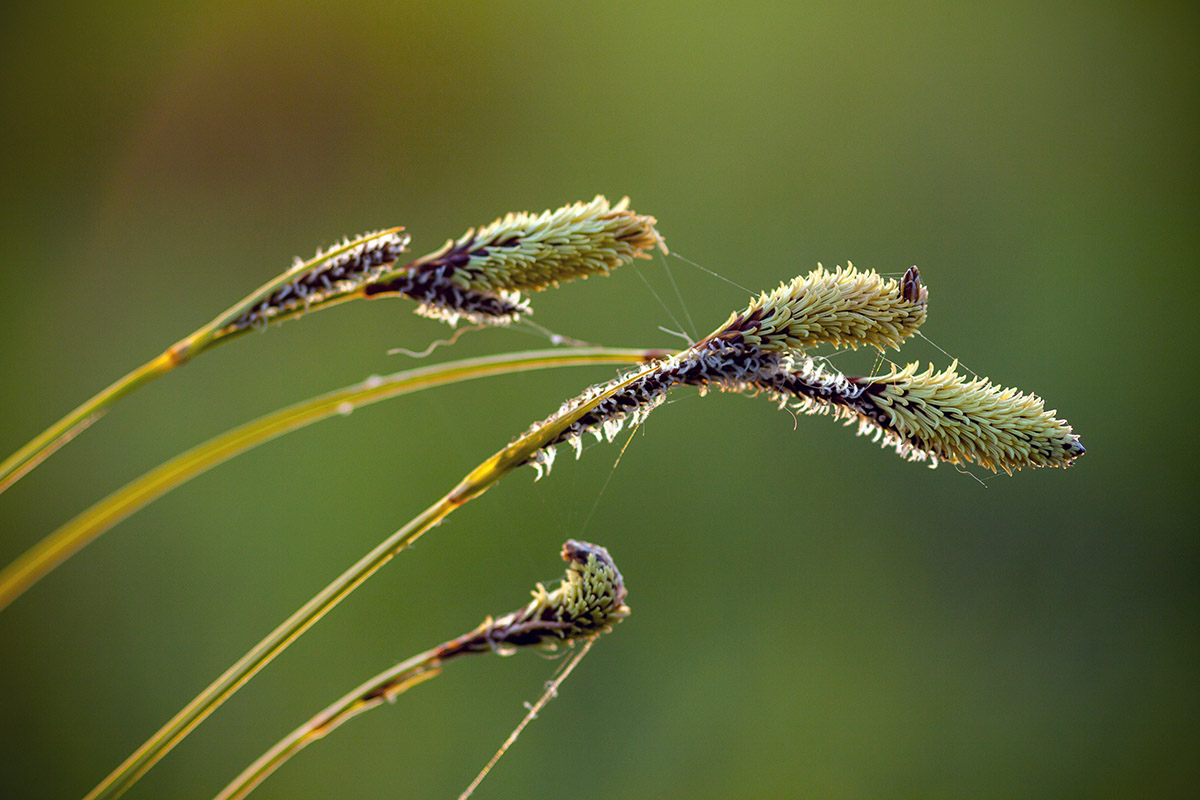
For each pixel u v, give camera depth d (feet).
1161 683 4.29
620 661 4.14
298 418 1.46
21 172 4.43
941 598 4.43
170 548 4.09
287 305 1.48
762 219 4.83
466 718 3.94
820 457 4.52
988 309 4.87
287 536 4.16
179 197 4.58
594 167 4.89
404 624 4.06
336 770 3.83
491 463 1.50
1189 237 4.92
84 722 3.84
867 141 4.93
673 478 4.40
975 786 4.15
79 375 4.32
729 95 4.91
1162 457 4.72
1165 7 5.07
